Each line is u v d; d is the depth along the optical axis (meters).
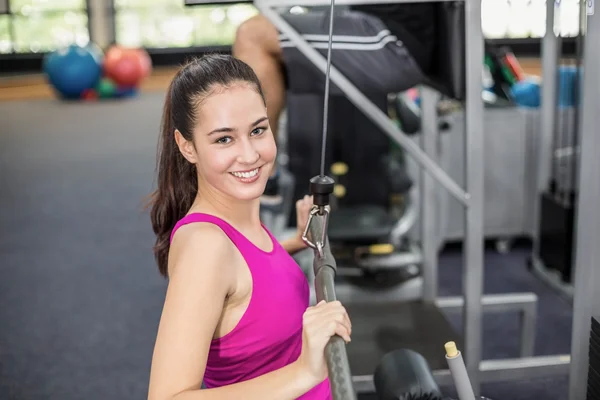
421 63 2.53
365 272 3.66
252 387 1.20
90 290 4.07
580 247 1.94
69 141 7.86
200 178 1.42
